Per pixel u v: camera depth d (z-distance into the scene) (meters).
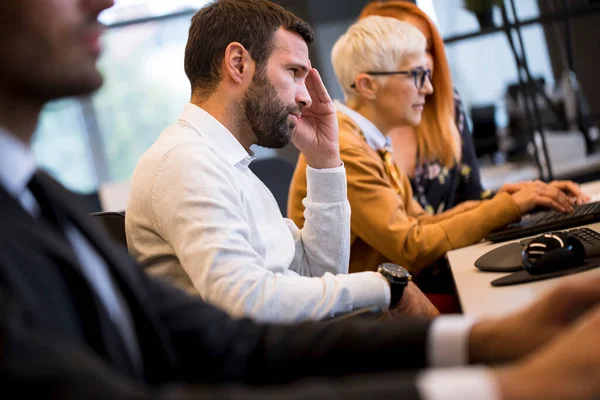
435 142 2.87
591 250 1.43
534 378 0.56
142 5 7.12
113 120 7.64
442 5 5.22
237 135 1.82
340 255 1.99
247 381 0.96
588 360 0.55
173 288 0.99
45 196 0.80
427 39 2.84
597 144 4.68
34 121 0.81
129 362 0.75
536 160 3.72
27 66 0.76
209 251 1.52
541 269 1.38
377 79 2.52
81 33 0.79
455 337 0.89
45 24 0.76
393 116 2.54
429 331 0.90
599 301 0.82
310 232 1.98
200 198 1.57
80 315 0.71
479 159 5.00
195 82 1.83
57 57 0.77
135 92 7.57
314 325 0.98
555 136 4.56
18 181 0.78
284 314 1.52
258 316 1.50
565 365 0.56
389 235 2.23
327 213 1.98
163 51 7.43
